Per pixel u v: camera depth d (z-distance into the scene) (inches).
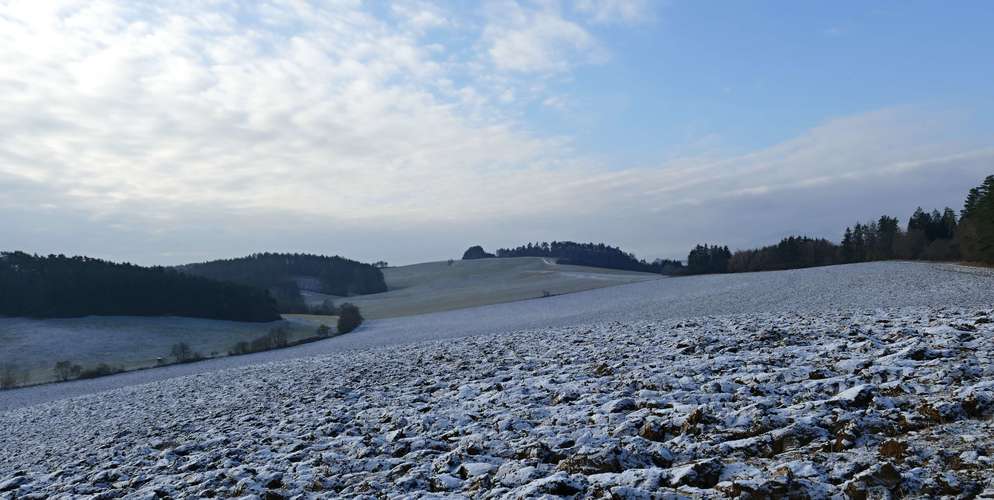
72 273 4173.2
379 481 306.3
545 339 907.4
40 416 1162.6
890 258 4712.1
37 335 3563.0
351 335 3319.4
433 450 351.3
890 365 367.9
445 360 809.5
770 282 3161.9
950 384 310.5
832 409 299.1
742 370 446.9
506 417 400.5
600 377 509.7
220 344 3503.9
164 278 4315.9
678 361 539.8
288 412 597.3
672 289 3644.2
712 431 302.4
